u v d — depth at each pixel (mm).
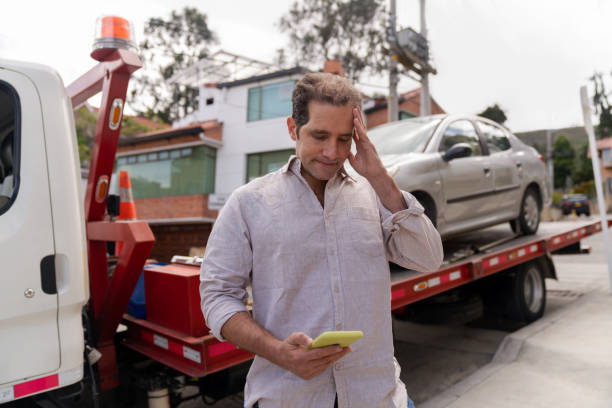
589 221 6754
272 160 18156
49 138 1932
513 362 3791
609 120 32625
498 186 4801
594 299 5352
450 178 4109
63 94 2016
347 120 1167
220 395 2471
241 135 18594
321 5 24109
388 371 1218
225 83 19000
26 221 1817
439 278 3699
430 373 4145
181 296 2314
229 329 1133
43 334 1819
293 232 1189
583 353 3619
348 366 1161
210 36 27734
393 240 1323
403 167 3709
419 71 13336
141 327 2568
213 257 1229
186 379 2617
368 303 1198
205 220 18172
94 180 2562
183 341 2232
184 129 18266
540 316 5230
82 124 17938
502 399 3117
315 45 24375
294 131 1294
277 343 1055
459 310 4703
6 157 1911
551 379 3312
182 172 18984
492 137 5145
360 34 23906
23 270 1781
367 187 1342
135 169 20203
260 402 1201
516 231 5387
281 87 17938
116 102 2486
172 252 8031
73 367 1887
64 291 1868
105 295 2412
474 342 4996
